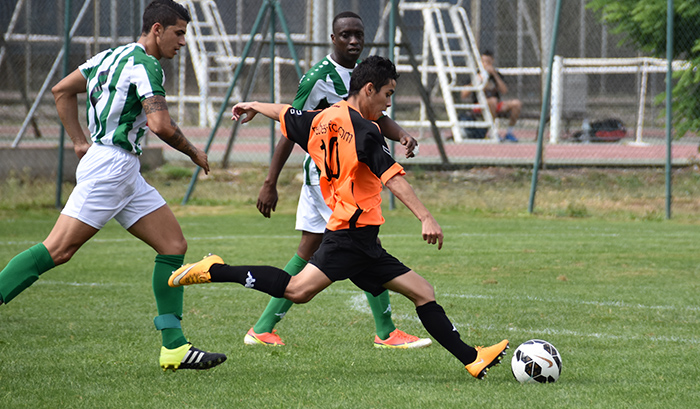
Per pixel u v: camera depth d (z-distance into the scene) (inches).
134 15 2218.3
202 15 4537.4
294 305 918.4
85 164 599.2
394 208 1849.2
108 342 727.1
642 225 1644.9
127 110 596.4
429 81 3966.5
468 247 1355.8
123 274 1107.3
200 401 538.6
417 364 658.8
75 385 579.2
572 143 3193.9
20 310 871.1
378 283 587.8
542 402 534.0
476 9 3550.7
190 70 4402.1
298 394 556.4
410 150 693.3
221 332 782.5
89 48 3353.8
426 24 3161.9
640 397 546.9
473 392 560.7
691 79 2094.0
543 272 1131.3
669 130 1733.5
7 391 561.3
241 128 3880.4
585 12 3774.6
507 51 4328.3
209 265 567.8
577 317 845.2
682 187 2126.0
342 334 781.3
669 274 1114.1
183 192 2033.7
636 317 844.6
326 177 583.8
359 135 551.2
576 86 3437.5
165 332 617.0
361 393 558.9
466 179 2201.0
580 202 1929.1
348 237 566.9
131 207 611.8
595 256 1263.5
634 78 4473.4
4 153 2006.6
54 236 590.9
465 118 3218.5
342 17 761.6
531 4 4138.8
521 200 1950.1
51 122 3631.9
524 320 830.5
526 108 4131.4
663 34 2148.1
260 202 769.6
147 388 572.1
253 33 1908.2
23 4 3213.6
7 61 3073.3
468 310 879.7
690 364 645.9
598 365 642.8
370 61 577.3
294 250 1316.4
